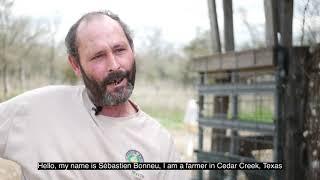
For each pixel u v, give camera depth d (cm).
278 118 387
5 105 190
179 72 3066
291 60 380
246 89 441
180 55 3291
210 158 478
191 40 2006
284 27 395
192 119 1020
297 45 385
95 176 177
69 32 180
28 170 175
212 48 562
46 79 1877
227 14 535
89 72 173
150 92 2650
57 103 183
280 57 393
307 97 365
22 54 1695
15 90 1752
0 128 183
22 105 184
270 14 424
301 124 368
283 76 392
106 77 171
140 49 3369
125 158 180
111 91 173
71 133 178
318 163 348
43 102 184
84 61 173
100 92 174
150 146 185
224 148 479
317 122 353
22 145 178
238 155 447
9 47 1599
